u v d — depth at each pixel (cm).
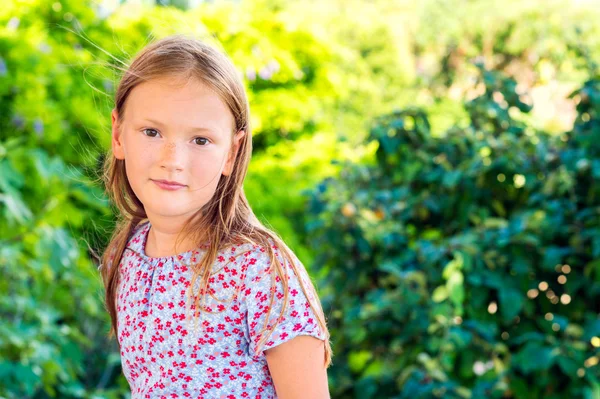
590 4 812
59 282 261
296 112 404
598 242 216
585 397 211
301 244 363
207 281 100
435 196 256
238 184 103
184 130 97
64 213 264
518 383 217
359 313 237
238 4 511
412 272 224
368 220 245
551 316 234
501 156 241
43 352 217
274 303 97
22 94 291
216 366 100
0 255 224
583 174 235
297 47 425
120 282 112
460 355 223
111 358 252
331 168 375
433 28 873
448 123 379
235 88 100
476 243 231
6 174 230
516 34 826
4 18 320
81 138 302
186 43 101
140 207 114
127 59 112
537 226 227
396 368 232
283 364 98
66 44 328
